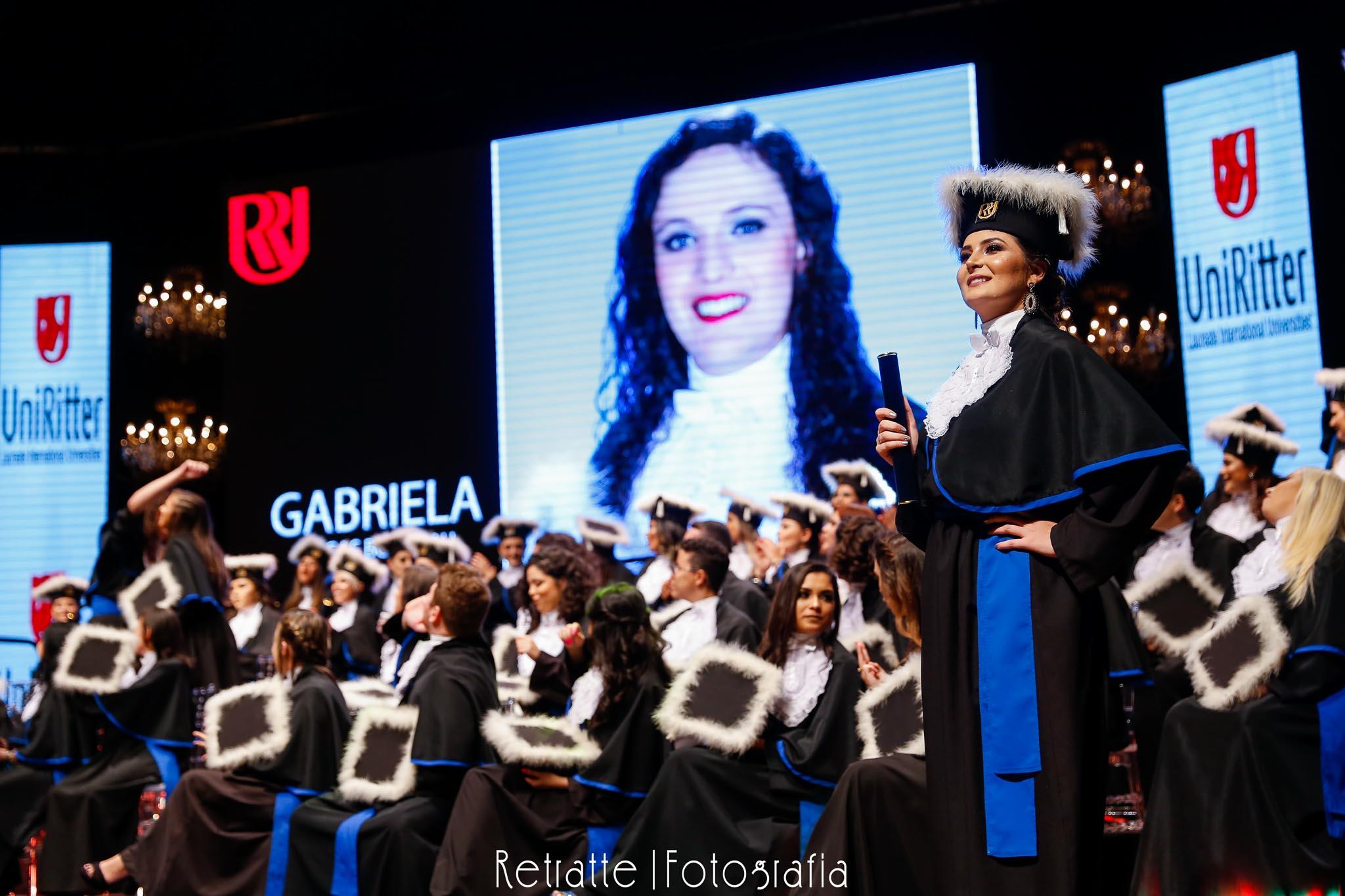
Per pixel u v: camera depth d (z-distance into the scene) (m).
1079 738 2.20
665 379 10.59
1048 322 2.45
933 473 2.44
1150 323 9.29
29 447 12.23
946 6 10.30
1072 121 10.30
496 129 11.85
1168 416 9.38
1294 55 8.96
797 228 10.38
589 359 10.85
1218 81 9.28
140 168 12.62
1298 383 8.71
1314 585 3.88
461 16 11.16
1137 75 10.20
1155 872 3.98
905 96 10.29
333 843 4.84
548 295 11.02
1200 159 9.32
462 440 11.10
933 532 2.46
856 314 10.16
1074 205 2.48
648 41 11.36
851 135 10.38
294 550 9.38
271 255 11.74
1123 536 2.21
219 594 6.92
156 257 12.84
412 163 11.53
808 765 4.19
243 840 5.11
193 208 12.84
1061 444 2.30
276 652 5.52
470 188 11.35
